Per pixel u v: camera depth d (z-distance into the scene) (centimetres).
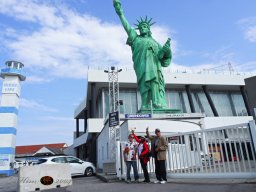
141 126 2452
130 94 4762
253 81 1395
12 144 3697
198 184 852
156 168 1021
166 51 3534
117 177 1338
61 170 1295
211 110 5125
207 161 965
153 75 3503
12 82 3891
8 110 3769
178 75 4828
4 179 2708
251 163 836
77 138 5594
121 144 1370
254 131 822
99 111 4962
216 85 5019
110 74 3641
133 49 3716
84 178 1928
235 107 5291
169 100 4969
